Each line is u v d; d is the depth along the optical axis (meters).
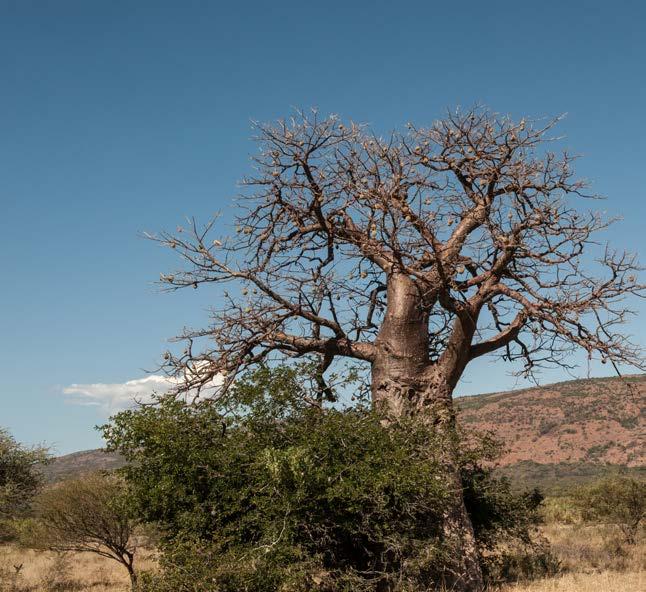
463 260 11.70
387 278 11.23
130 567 14.03
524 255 11.03
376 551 8.99
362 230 11.32
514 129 11.50
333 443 8.61
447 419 10.23
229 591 7.46
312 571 7.96
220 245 10.88
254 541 8.33
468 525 9.89
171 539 8.71
